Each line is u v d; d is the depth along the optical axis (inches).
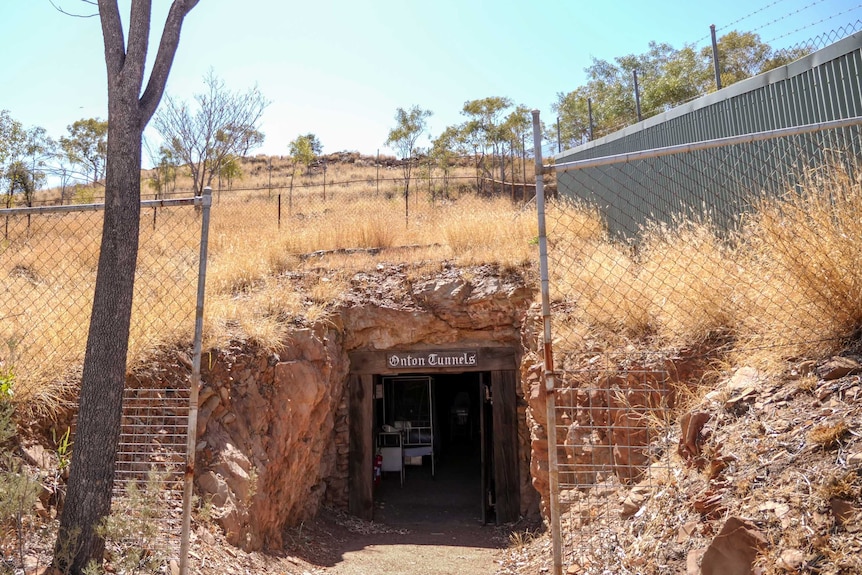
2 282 332.5
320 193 1267.2
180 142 977.5
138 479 243.9
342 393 434.3
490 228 513.7
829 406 166.6
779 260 213.8
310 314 407.5
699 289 267.1
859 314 187.5
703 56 962.1
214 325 332.5
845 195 214.8
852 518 130.8
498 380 423.5
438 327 430.6
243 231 609.6
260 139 1027.9
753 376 202.4
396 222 631.8
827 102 304.8
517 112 1182.3
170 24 195.3
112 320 176.7
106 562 187.9
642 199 444.1
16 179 810.8
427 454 593.6
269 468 312.0
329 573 293.4
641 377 257.6
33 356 246.5
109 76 185.8
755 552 137.0
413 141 1295.5
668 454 197.3
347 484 430.3
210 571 220.1
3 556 172.4
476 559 330.0
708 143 180.2
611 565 180.1
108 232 179.5
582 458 281.3
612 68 1222.9
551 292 369.7
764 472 157.1
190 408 182.4
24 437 223.6
